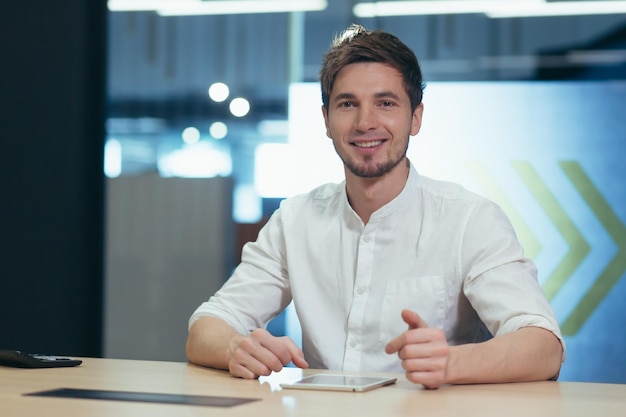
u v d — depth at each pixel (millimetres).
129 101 4887
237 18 4758
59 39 4852
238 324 2270
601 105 4395
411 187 2215
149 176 4859
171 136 4832
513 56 4469
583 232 4379
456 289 2160
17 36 4762
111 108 4898
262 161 4695
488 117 4461
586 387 1671
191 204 4805
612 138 4371
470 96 4477
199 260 4797
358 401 1444
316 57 4672
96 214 4918
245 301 2322
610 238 4355
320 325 2234
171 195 4828
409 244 2193
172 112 4828
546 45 4445
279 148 4676
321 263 2264
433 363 1607
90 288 4910
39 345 4781
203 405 1382
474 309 2186
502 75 4469
